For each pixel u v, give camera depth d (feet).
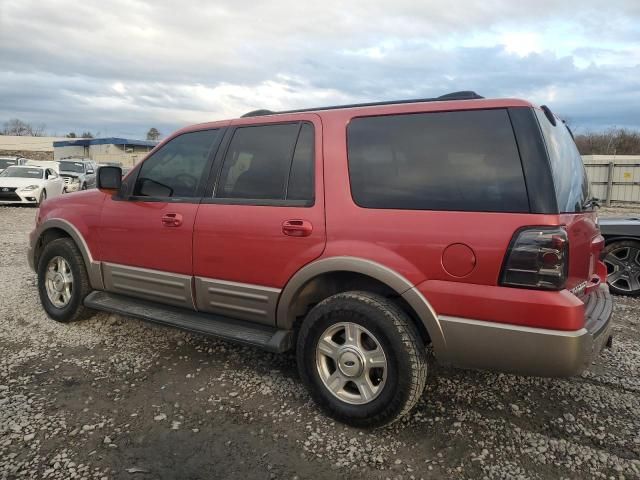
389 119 9.88
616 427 9.90
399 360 9.07
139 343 13.99
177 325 12.13
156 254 12.60
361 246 9.53
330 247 9.85
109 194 13.92
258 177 11.23
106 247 13.78
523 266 8.17
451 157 9.11
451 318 8.73
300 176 10.63
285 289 10.48
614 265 20.30
